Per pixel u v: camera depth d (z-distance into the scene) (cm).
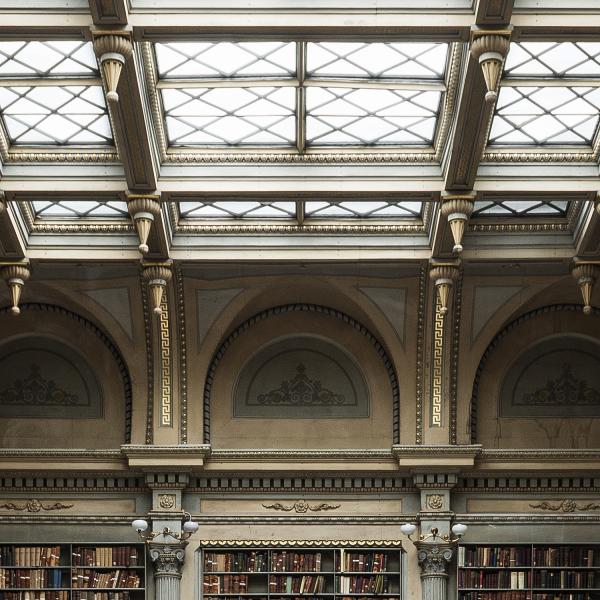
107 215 1853
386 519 2052
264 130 1655
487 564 2038
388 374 2116
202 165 1666
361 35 1362
